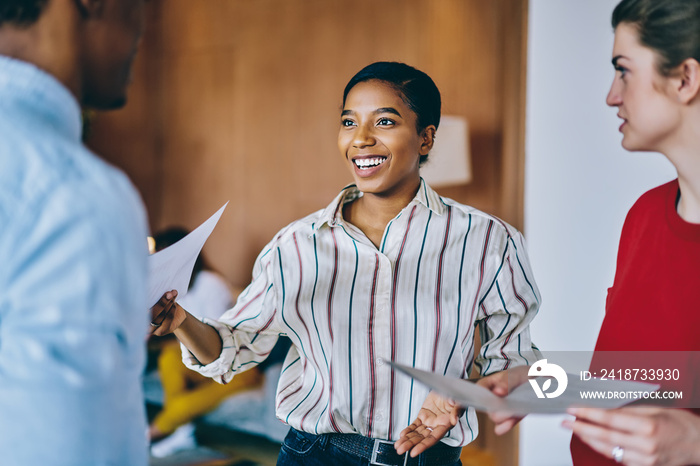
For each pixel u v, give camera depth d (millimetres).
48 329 593
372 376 1358
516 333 1405
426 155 1431
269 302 1439
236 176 5254
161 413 3391
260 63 5055
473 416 1387
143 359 711
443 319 1358
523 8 3441
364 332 1364
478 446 3492
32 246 604
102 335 613
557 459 2301
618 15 1216
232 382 3467
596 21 2174
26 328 593
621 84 1224
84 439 599
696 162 1134
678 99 1146
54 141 654
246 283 5219
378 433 1349
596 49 2164
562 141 2219
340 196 1392
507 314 1412
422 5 4148
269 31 4980
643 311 1191
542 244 2256
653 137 1191
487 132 3834
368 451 1333
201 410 3332
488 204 3846
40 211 612
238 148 5230
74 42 740
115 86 812
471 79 3908
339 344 1372
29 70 692
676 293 1141
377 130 1318
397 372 1353
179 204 5609
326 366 1390
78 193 625
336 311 1374
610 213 2115
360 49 4492
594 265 2158
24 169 625
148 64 5676
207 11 5332
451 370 1370
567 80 2199
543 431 2320
